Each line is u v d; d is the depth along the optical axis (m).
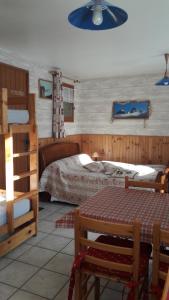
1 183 3.55
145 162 5.33
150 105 5.19
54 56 3.82
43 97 4.50
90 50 3.53
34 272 2.34
